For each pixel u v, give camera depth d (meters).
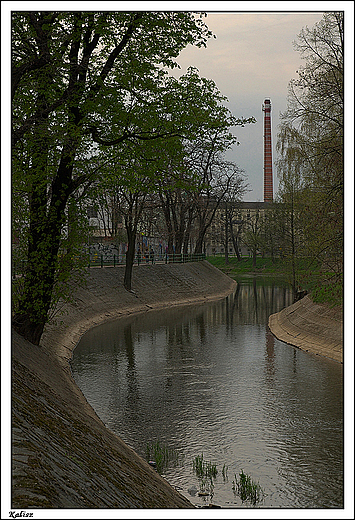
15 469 6.71
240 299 55.56
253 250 101.75
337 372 23.20
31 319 18.05
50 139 14.19
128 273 46.28
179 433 15.72
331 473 13.15
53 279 17.45
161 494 10.80
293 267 41.84
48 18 13.98
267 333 33.81
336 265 24.64
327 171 24.66
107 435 13.39
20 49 14.50
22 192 15.24
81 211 17.22
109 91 15.00
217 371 23.44
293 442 15.10
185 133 15.41
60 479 7.41
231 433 15.77
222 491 12.21
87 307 37.59
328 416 17.31
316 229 24.48
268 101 121.81
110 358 25.73
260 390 20.31
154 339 31.19
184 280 57.19
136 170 16.77
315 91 24.61
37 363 16.84
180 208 64.12
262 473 13.19
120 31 15.64
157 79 15.67
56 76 15.18
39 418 9.92
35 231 16.86
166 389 20.38
